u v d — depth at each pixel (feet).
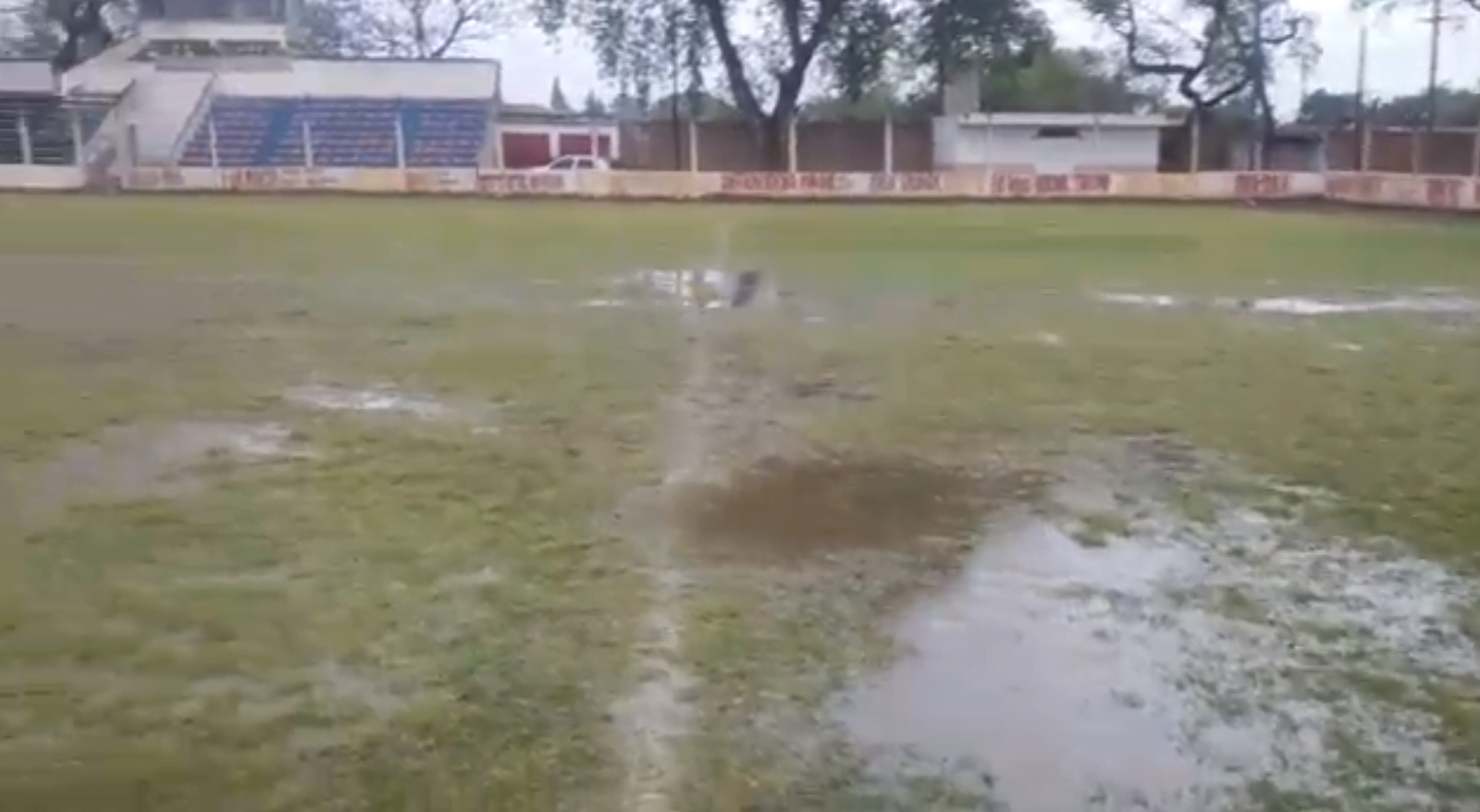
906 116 112.16
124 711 10.85
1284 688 11.64
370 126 104.63
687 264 48.75
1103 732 10.70
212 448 20.01
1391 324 35.01
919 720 10.89
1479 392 25.38
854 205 83.35
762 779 9.81
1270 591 14.21
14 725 10.58
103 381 25.41
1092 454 20.29
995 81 114.42
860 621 13.17
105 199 83.05
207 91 103.24
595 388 25.22
